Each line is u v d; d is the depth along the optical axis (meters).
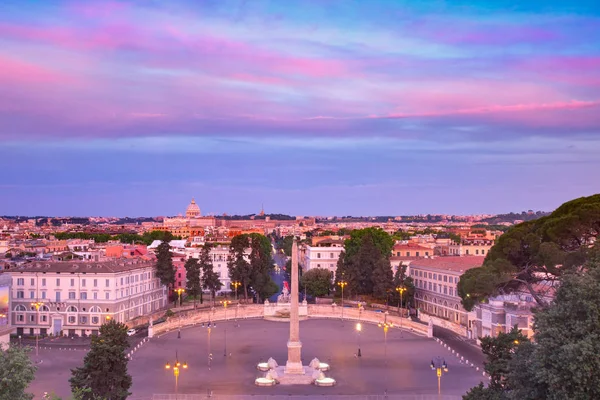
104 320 173.25
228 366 134.38
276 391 113.31
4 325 149.25
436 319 188.25
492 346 86.81
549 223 87.81
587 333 61.06
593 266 68.50
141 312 195.50
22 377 63.84
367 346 156.50
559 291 66.69
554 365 61.41
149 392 111.88
